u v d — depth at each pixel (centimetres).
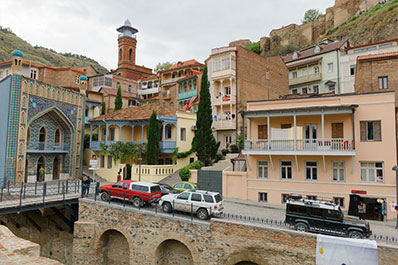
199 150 3097
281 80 4484
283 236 1260
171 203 1661
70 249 2103
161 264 1606
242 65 3775
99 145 3425
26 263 493
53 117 3275
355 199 1758
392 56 2330
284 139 2119
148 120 3212
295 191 2138
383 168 1911
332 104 2084
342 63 4381
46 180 3191
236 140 3391
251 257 1318
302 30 7888
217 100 3741
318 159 2095
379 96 1958
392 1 5934
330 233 1329
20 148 2789
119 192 1875
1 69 3925
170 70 5638
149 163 2939
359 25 6106
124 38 7225
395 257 1084
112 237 1820
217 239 1402
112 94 5316
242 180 2327
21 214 2264
